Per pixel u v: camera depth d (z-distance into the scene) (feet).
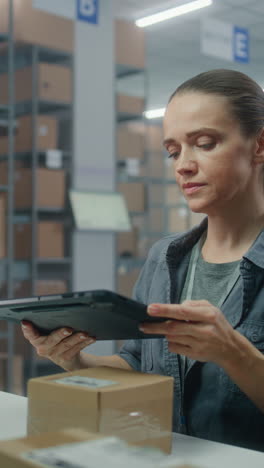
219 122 2.72
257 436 2.74
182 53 22.35
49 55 16.42
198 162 2.78
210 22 16.72
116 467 1.53
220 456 2.17
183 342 2.34
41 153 15.75
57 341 2.77
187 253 3.24
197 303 2.24
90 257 16.03
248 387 2.49
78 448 1.69
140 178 19.10
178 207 24.82
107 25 16.51
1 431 2.44
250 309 2.85
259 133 2.82
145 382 2.18
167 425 2.22
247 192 2.89
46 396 2.14
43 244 14.98
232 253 3.02
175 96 2.88
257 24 19.51
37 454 1.63
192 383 2.89
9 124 13.46
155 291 3.37
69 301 2.20
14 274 14.65
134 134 17.38
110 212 15.70
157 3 17.89
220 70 2.85
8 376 13.33
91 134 16.21
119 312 2.17
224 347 2.31
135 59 17.29
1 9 14.53
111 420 2.00
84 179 16.07
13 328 13.99
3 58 16.52
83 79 16.02
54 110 17.16
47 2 14.23
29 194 15.05
